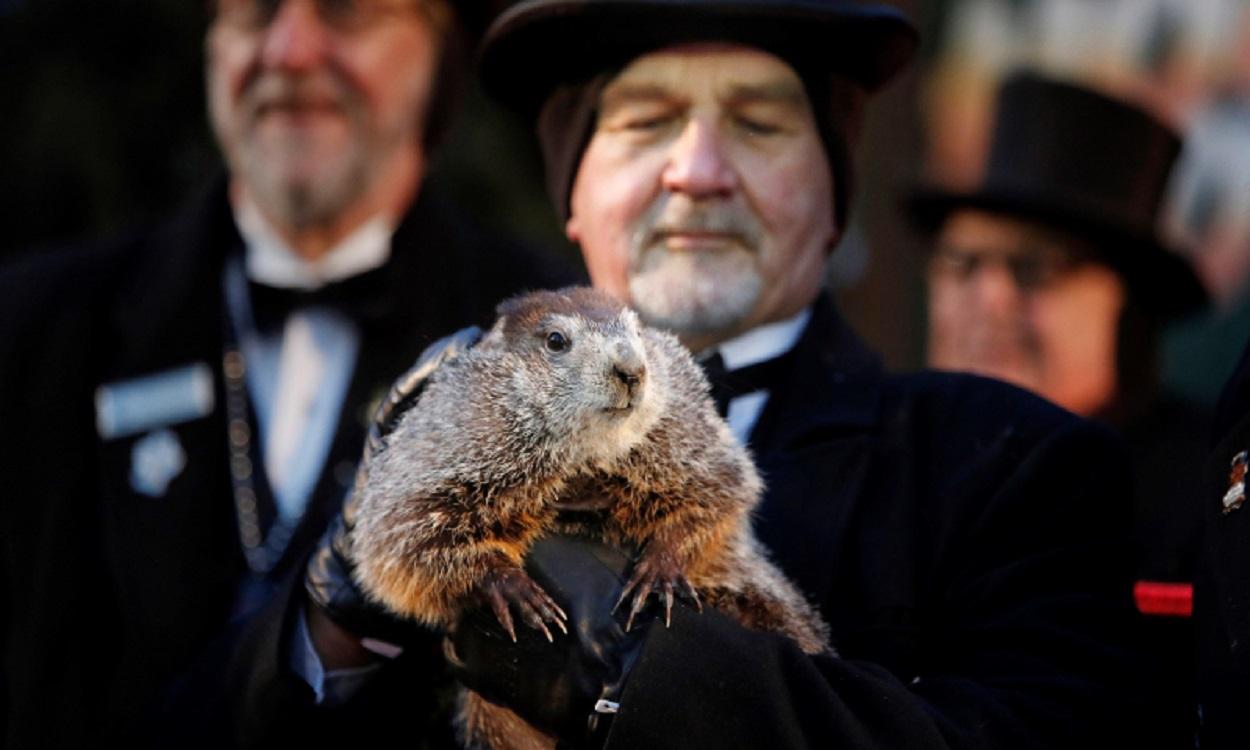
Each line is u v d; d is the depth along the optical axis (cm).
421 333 1027
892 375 773
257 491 980
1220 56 2267
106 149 1642
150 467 961
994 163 1201
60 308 1004
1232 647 582
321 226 1068
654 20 722
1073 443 693
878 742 587
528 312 692
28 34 1664
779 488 710
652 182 736
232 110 1079
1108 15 2247
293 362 1034
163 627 912
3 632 939
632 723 589
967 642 660
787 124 746
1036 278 1164
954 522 684
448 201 1113
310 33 1057
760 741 586
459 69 1186
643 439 660
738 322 736
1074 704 621
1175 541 937
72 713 902
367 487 676
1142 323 1181
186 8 1656
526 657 621
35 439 962
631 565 645
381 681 701
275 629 684
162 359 994
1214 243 2225
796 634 666
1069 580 666
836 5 723
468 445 663
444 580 642
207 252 1045
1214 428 679
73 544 936
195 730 708
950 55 2133
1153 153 1177
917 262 1720
